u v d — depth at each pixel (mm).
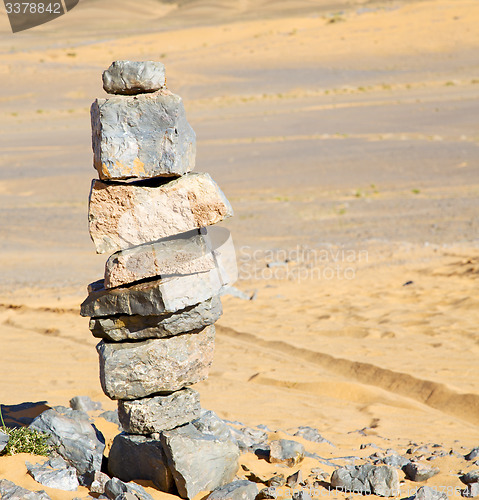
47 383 8281
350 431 6770
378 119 42125
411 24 81750
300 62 69688
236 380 8703
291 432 6520
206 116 48312
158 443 4746
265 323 11523
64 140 42625
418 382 8148
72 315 12602
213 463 4668
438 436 6578
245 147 36375
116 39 100250
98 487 4566
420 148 32812
